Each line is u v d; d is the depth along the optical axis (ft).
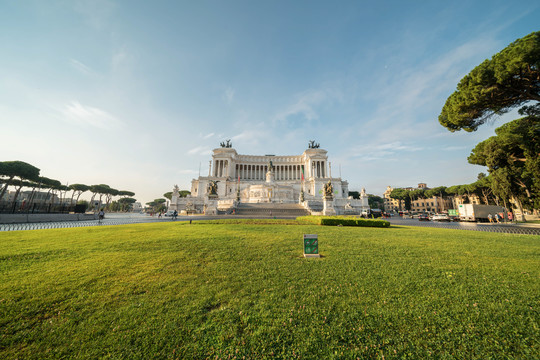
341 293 19.89
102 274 24.02
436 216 166.30
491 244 42.45
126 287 20.83
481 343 13.65
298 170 400.88
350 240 46.03
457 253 34.58
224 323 15.52
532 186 130.72
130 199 518.37
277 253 34.12
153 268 26.23
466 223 128.26
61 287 20.57
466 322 15.64
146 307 17.35
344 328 15.06
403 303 18.11
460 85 75.15
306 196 282.15
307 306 17.67
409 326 15.25
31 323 15.31
